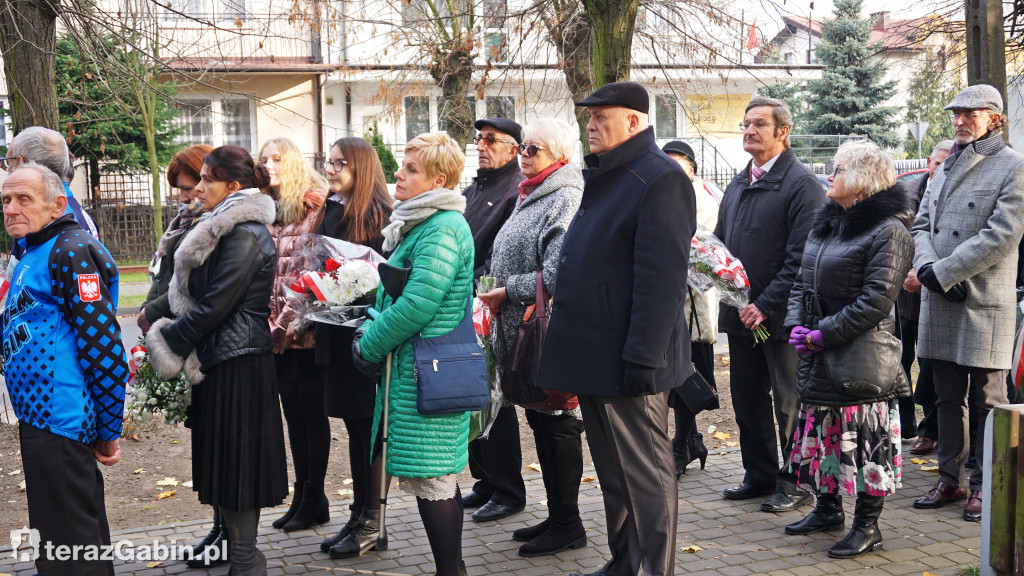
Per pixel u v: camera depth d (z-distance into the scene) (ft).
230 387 11.91
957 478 15.40
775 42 39.24
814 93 104.88
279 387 14.97
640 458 11.50
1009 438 9.36
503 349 13.85
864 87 103.24
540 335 12.87
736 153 77.77
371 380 13.76
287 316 13.99
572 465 13.73
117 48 25.20
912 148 110.01
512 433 15.43
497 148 15.84
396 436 11.25
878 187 13.25
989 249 14.69
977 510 14.66
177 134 58.75
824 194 15.53
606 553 13.73
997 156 15.25
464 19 39.83
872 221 13.09
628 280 11.23
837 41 101.91
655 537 11.49
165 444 20.72
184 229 13.46
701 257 15.02
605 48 20.65
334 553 13.61
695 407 12.12
